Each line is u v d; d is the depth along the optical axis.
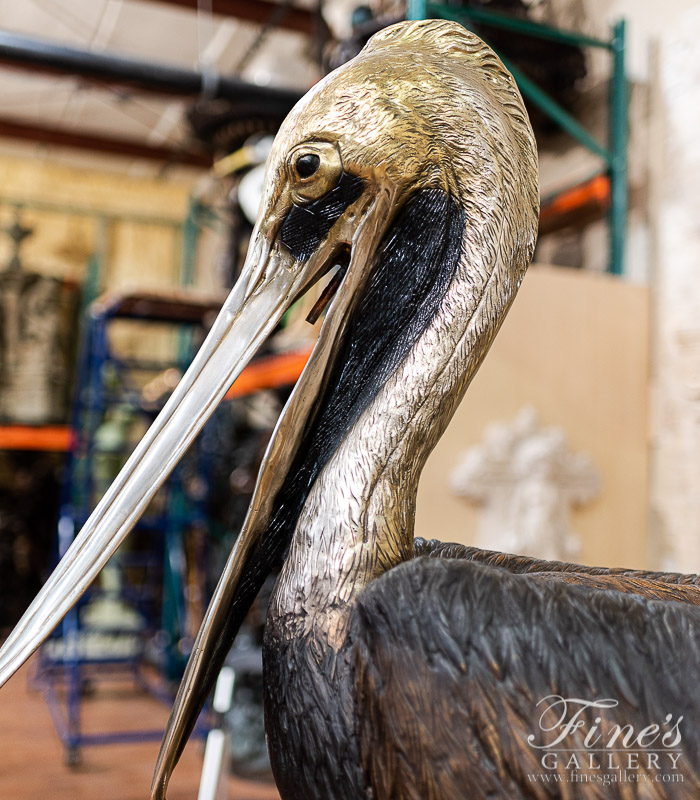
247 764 2.11
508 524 1.71
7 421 4.56
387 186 0.59
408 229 0.62
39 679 3.01
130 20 4.33
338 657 0.53
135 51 4.68
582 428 1.85
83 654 3.31
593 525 1.85
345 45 2.15
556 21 2.56
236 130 3.37
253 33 4.29
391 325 0.63
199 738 2.45
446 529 1.67
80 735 2.37
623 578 0.62
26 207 5.56
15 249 5.01
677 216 2.02
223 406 3.96
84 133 5.11
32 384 4.61
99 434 3.44
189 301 2.66
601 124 2.31
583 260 2.42
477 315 0.60
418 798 0.47
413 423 0.58
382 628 0.48
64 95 4.86
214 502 3.81
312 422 0.60
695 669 0.44
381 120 0.58
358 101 0.59
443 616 0.47
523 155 0.63
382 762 0.48
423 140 0.59
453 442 1.70
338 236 0.61
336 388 0.64
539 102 2.14
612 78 2.18
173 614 3.20
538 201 0.64
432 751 0.46
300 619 0.55
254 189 3.28
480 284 0.60
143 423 3.59
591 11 2.41
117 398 3.19
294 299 0.61
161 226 5.81
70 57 3.37
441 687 0.46
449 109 0.59
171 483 3.20
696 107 1.99
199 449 3.36
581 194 2.23
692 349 1.93
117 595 3.33
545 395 1.81
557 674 0.45
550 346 1.83
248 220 3.40
